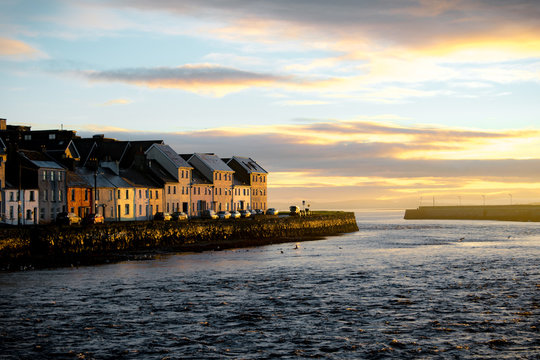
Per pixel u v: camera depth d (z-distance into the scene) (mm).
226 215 127312
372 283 53594
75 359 31047
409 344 33688
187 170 135250
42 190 93812
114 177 113438
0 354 31641
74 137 139000
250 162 176875
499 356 31703
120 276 56594
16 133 125812
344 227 154625
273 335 35438
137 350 32500
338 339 34625
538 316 40031
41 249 68438
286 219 122625
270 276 57625
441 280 55656
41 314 39938
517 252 86375
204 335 35344
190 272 59938
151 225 85812
